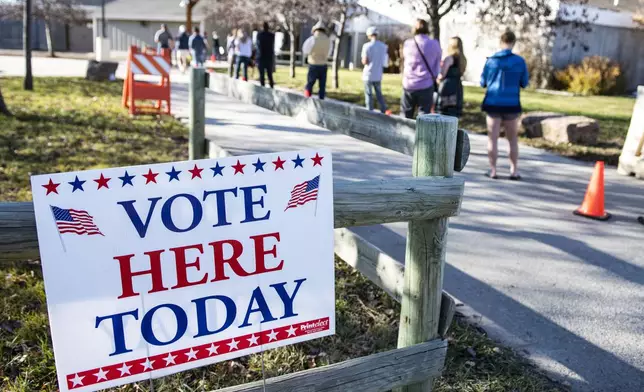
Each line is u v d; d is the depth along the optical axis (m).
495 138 7.16
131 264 1.84
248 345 2.09
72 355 1.81
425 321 2.46
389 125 2.92
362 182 2.18
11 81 15.30
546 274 4.42
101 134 8.53
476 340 3.33
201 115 5.87
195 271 1.94
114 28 40.09
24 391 2.75
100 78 16.88
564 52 24.00
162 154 7.51
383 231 5.26
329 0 17.19
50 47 34.19
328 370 2.22
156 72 10.58
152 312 1.90
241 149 8.22
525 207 6.15
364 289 3.92
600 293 4.12
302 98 4.09
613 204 6.40
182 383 2.88
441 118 2.32
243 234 1.99
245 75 17.03
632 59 26.06
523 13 11.23
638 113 7.72
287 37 38.00
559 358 3.25
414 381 2.42
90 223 1.77
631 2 25.17
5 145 7.37
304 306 2.15
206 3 38.75
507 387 2.93
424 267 2.41
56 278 1.75
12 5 33.31
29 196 5.37
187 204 1.89
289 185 2.03
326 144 8.84
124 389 2.81
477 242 5.05
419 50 8.36
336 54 18.05
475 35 23.39
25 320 3.32
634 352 3.35
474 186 6.91
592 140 10.09
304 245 2.10
